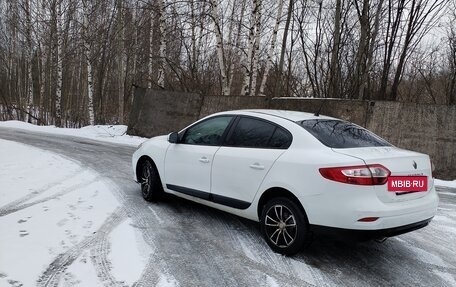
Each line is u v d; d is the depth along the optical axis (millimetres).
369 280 3969
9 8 30719
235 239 4863
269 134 4785
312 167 4133
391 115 10531
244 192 4805
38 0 25406
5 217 5148
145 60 21656
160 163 6043
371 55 12641
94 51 26594
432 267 4375
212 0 14727
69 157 9984
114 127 18609
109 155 10844
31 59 27531
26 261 3908
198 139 5637
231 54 21625
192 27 17344
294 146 4449
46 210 5516
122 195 6578
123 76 25078
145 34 20781
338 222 3939
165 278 3756
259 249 4578
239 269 4051
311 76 15273
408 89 16047
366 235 3902
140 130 16234
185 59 19453
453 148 9664
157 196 6246
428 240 5258
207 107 14539
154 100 16016
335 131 4672
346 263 4355
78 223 5090
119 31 22578
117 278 3693
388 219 3908
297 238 4254
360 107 11023
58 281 3559
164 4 17016
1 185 6723
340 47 13969
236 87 24891
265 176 4547
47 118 25141
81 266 3885
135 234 4840
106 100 27828
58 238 4555
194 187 5492
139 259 4141
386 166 4035
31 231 4711
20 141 12602
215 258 4285
